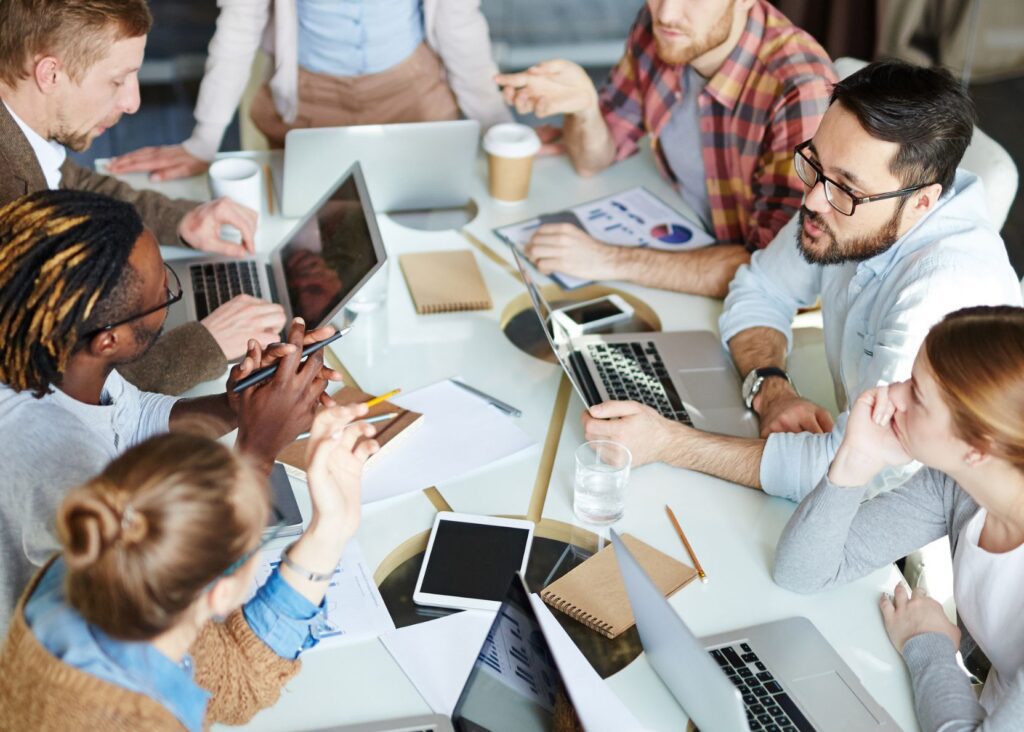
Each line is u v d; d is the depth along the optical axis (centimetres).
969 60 410
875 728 131
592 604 146
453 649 140
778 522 163
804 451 166
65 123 179
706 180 239
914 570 178
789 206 217
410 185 233
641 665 139
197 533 92
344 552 153
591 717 130
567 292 215
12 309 124
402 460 170
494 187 241
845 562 150
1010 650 139
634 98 256
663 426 172
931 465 134
